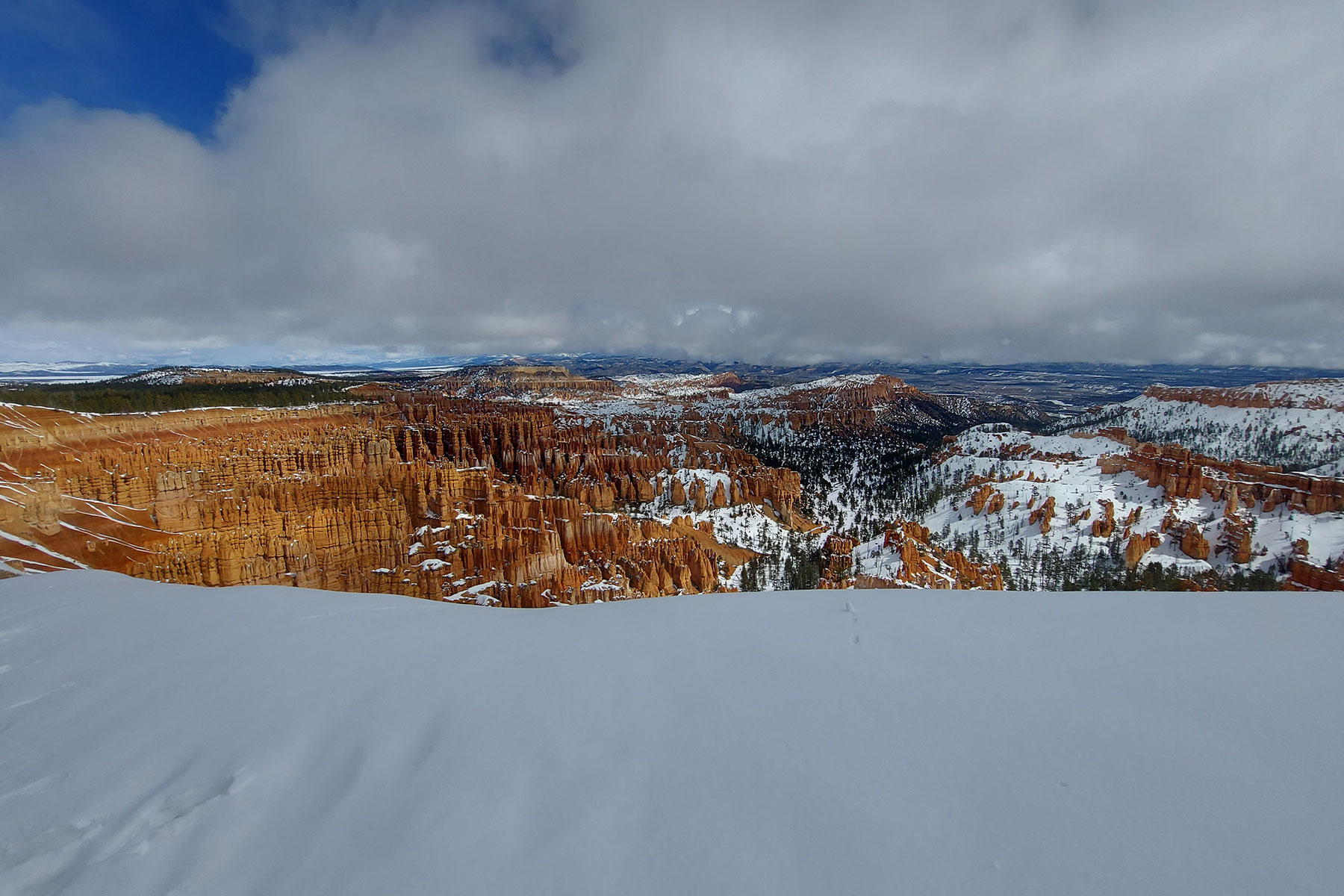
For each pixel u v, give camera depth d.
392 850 4.51
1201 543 100.06
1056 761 5.18
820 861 4.16
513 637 9.22
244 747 6.21
